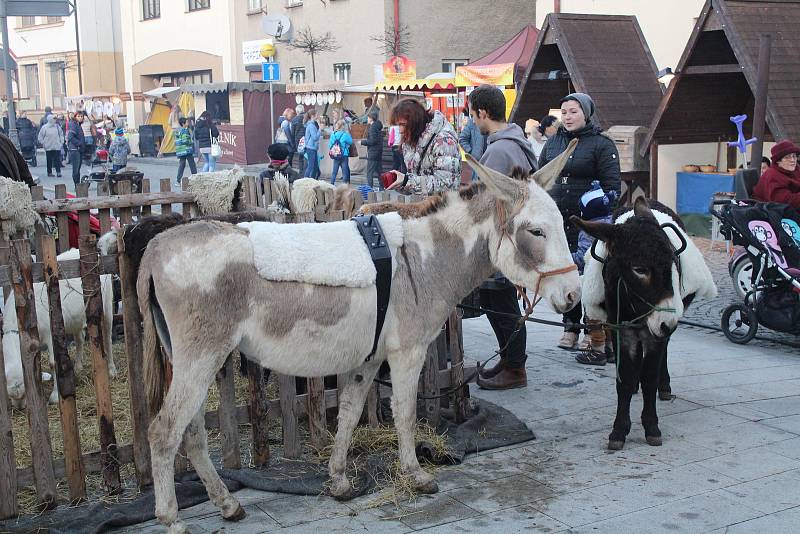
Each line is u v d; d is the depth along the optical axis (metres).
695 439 5.25
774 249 7.34
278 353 4.02
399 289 4.20
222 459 4.75
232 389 4.64
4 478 4.06
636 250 4.73
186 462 4.63
